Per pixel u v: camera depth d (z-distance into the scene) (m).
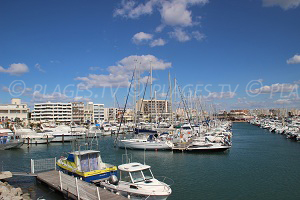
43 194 23.67
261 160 43.34
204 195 25.69
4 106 142.62
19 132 71.81
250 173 34.31
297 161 42.50
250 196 25.39
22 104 169.12
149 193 19.86
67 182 23.72
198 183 29.75
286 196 25.33
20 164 42.50
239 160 43.28
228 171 35.44
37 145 67.75
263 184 29.25
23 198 21.50
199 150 50.31
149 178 22.38
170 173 34.47
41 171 30.77
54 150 59.16
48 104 175.00
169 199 24.62
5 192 21.88
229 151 52.91
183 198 24.86
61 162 29.77
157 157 45.94
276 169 36.56
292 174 33.66
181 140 57.59
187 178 31.92
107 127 103.56
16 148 61.81
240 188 27.83
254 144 66.19
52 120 170.75
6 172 27.02
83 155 26.39
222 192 26.53
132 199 20.22
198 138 58.78
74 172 25.97
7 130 73.44
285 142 70.62
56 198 22.41
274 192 26.50
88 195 19.69
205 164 40.09
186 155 47.75
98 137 86.19
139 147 53.41
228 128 115.94
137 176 21.91
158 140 53.88
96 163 27.09
